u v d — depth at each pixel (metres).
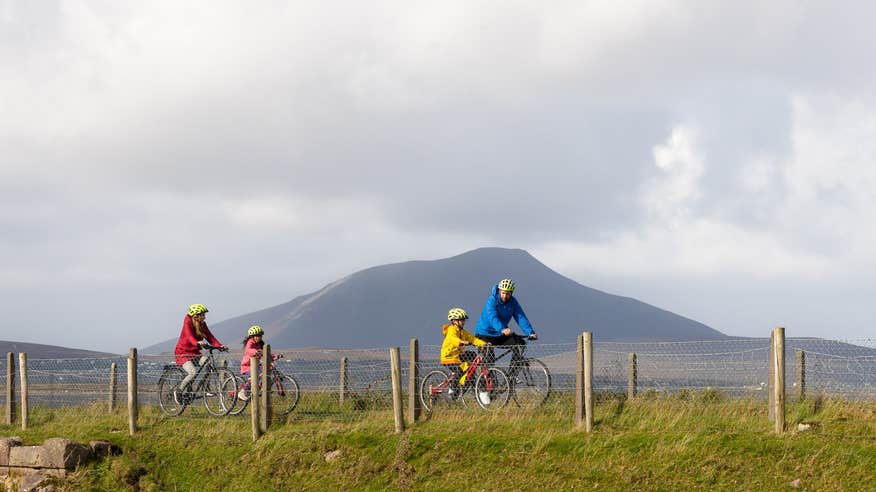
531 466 13.46
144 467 15.77
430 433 15.13
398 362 15.66
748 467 12.52
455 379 16.53
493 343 16.84
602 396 16.30
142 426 17.88
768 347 15.60
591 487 12.68
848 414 14.21
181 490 15.09
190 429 17.38
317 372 18.23
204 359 18.67
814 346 15.80
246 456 15.59
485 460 13.89
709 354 16.78
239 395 18.12
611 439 13.85
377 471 14.29
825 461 12.34
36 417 20.00
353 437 15.38
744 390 15.49
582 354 14.76
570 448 13.77
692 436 13.53
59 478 15.49
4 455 16.20
